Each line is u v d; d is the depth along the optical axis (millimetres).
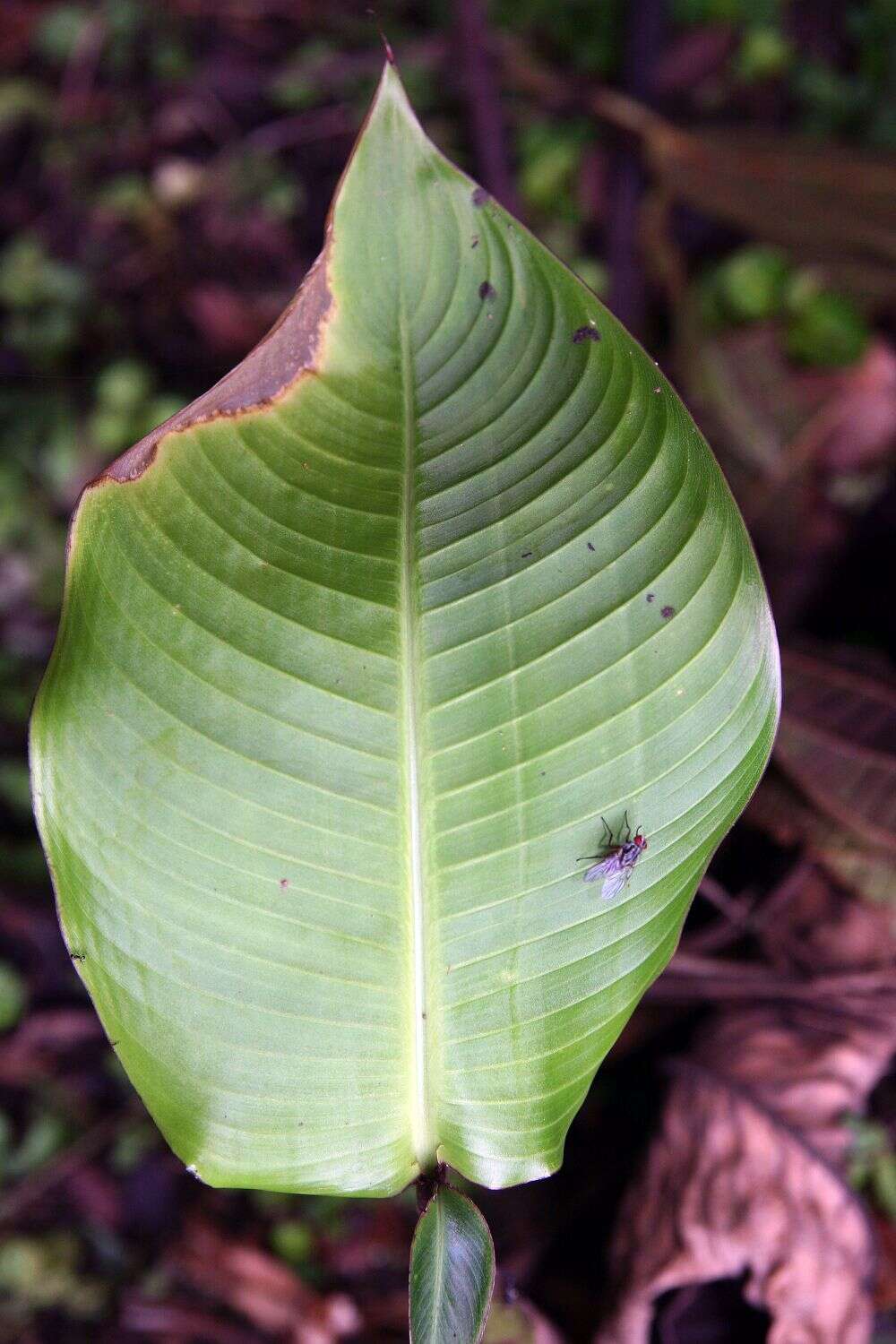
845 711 707
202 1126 550
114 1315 828
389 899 547
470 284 547
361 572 544
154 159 1146
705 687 546
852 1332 667
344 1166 554
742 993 701
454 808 546
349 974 548
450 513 545
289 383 544
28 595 1022
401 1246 810
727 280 939
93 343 1092
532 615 544
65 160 1147
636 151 1019
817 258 916
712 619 545
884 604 862
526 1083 554
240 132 1145
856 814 688
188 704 544
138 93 1160
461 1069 553
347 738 544
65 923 548
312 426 545
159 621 545
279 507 545
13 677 1004
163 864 545
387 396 547
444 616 545
